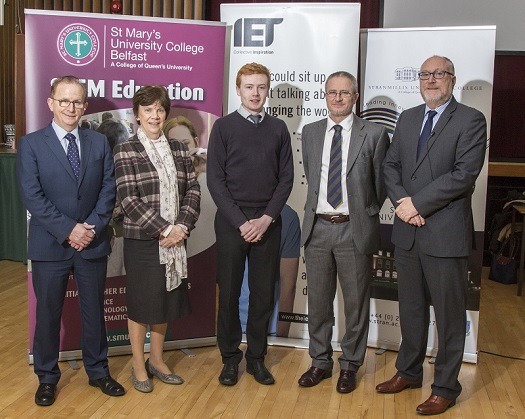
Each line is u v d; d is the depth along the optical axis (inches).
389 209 149.3
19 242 234.4
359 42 155.9
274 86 146.4
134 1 242.8
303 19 144.0
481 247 143.9
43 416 113.1
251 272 127.4
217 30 141.3
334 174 123.5
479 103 139.9
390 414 116.8
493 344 159.9
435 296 116.3
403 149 119.4
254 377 131.5
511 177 249.6
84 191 117.3
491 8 235.8
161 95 121.2
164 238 119.3
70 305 138.6
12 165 229.9
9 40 285.6
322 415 115.8
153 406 118.2
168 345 146.6
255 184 123.3
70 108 114.7
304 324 153.6
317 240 125.4
